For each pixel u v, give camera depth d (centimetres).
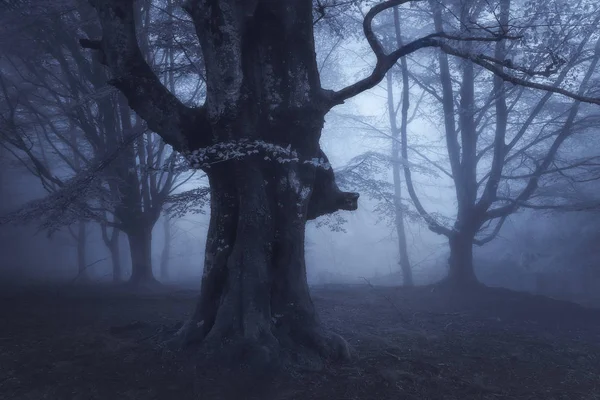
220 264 838
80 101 1570
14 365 750
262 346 757
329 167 829
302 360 774
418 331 1113
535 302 1594
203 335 817
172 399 649
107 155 1376
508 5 1429
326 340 812
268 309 804
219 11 800
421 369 809
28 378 700
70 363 759
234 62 804
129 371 732
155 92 832
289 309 823
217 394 667
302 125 837
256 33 830
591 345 1099
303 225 852
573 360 962
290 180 836
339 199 910
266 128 830
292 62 830
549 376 860
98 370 733
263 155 830
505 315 1454
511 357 951
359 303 1550
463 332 1158
